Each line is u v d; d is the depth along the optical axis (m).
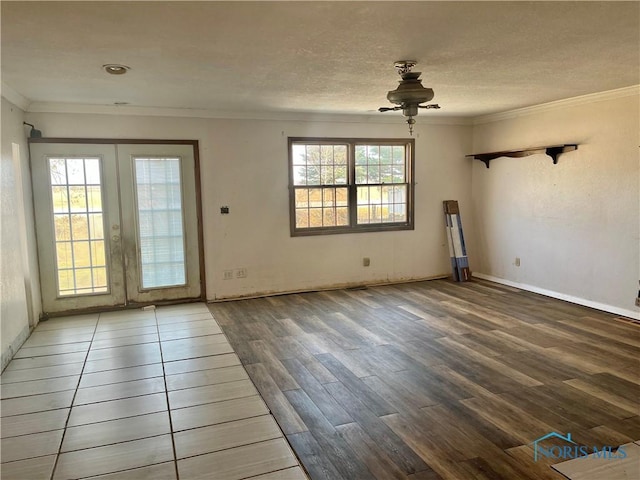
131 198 5.31
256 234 5.87
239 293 5.86
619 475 2.25
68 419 2.89
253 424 2.80
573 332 4.37
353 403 3.05
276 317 5.04
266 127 5.79
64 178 5.04
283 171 5.92
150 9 2.33
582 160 5.14
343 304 5.54
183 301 5.66
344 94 4.64
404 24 2.63
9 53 3.07
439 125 6.65
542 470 2.30
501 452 2.46
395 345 4.12
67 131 4.99
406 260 6.69
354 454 2.47
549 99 5.20
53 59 3.23
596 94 4.85
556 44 3.09
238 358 3.87
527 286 6.03
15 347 4.01
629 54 3.35
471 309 5.23
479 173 6.73
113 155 5.19
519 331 4.43
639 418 2.80
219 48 3.03
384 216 6.57
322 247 6.22
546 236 5.68
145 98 4.70
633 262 4.70
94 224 5.20
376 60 3.40
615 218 4.84
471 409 2.94
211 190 5.62
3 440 2.65
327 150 6.20
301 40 2.90
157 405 3.06
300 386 3.32
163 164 5.41
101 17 2.43
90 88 4.17
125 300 5.40
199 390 3.28
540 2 2.35
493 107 5.74
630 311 4.76
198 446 2.57
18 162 4.50
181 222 5.55
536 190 5.77
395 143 6.46
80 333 4.55
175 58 3.24
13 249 4.10
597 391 3.16
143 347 4.15
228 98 4.79
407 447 2.53
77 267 5.18
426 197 6.70
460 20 2.59
